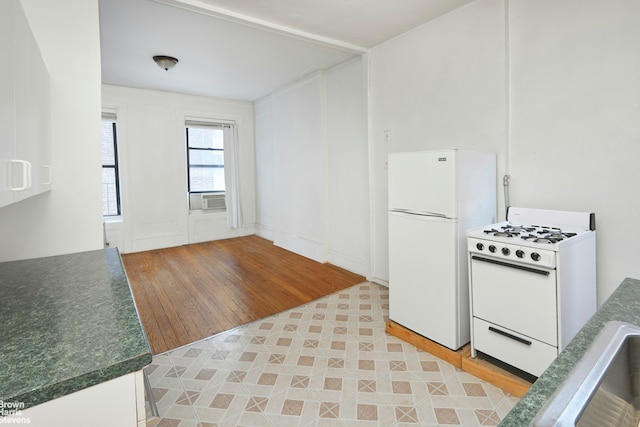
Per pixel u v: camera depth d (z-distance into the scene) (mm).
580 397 571
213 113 5840
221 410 1753
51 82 1763
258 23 2809
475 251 1990
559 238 1755
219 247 5531
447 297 2148
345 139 4062
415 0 2514
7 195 850
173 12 2678
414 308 2381
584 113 2025
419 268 2316
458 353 2115
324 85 4312
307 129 4633
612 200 1948
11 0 909
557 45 2113
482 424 1617
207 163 6129
